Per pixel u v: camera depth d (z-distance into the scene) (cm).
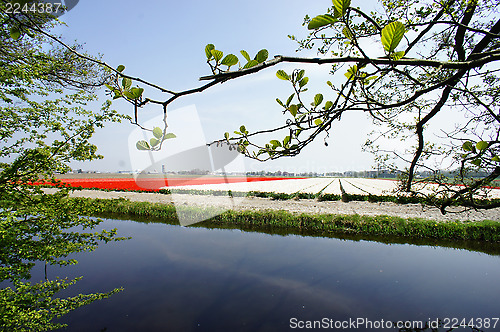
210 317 562
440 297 649
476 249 1035
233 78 82
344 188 3444
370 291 687
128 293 678
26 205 304
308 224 1390
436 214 1565
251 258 937
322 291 689
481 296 651
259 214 1496
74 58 500
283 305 615
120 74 84
